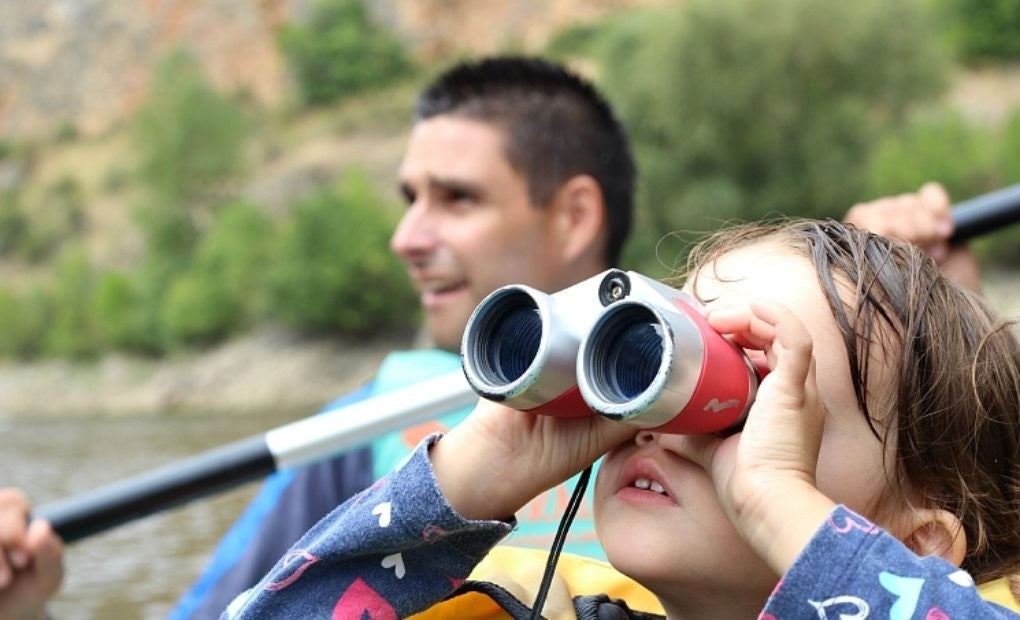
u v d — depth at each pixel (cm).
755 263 97
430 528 92
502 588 103
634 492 90
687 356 76
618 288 79
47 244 3403
